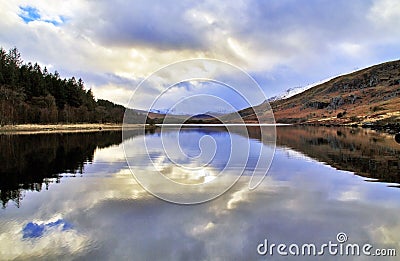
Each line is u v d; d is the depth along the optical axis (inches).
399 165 666.2
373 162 706.8
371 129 2458.2
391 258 250.8
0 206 379.9
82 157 820.0
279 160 735.1
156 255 252.4
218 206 375.2
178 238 284.5
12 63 3580.2
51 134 1937.7
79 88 4109.3
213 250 261.6
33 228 309.0
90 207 373.7
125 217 338.6
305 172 583.5
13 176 561.9
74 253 255.8
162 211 356.8
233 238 285.3
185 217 336.8
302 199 403.2
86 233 296.0
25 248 264.8
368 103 5506.9
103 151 961.5
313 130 2437.3
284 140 1366.9
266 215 343.0
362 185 480.7
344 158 776.3
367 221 324.5
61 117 3154.5
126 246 268.4
